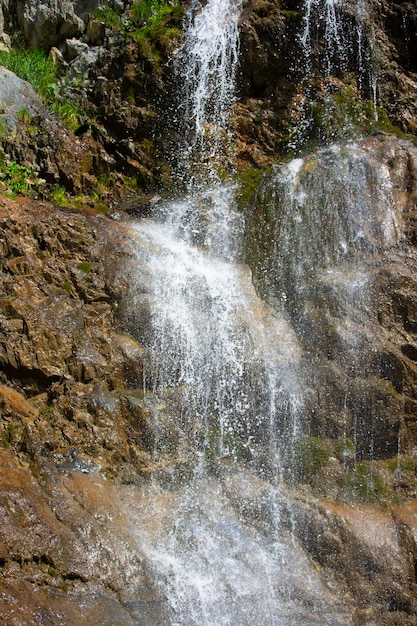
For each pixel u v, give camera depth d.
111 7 9.88
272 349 6.70
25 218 6.99
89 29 9.77
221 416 6.39
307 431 6.35
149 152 8.56
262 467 6.17
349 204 7.43
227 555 5.59
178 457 6.12
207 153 8.50
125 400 6.27
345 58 8.81
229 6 9.11
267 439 6.31
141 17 9.66
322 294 6.95
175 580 5.34
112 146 8.63
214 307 6.89
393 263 7.04
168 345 6.58
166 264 7.13
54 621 4.77
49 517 5.32
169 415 6.29
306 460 6.18
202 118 8.66
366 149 7.92
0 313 6.24
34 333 6.23
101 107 8.94
